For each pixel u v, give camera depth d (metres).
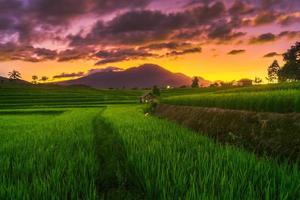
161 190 6.08
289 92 13.03
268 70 145.50
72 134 14.87
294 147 9.48
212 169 6.90
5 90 150.50
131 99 115.50
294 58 116.25
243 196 5.40
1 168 7.73
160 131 14.60
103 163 10.08
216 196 5.29
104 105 80.06
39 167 7.75
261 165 6.87
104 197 6.97
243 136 12.67
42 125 21.83
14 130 21.05
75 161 8.49
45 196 5.85
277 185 6.04
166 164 7.52
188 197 5.28
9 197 5.84
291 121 10.58
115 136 16.09
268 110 13.35
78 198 5.88
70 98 114.62
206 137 12.55
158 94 124.06
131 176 8.00
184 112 26.00
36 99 108.12
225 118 15.60
